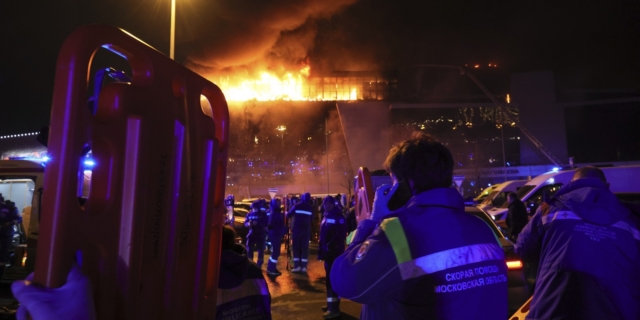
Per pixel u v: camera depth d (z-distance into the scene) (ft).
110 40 3.47
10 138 120.37
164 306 4.03
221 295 7.74
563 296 8.45
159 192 3.96
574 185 9.30
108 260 3.44
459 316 4.95
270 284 31.24
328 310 21.68
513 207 32.76
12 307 22.68
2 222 27.14
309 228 36.83
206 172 4.69
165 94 4.10
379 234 5.21
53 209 3.04
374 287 5.03
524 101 205.16
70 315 2.99
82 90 3.19
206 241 4.65
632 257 8.22
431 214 5.21
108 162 3.50
